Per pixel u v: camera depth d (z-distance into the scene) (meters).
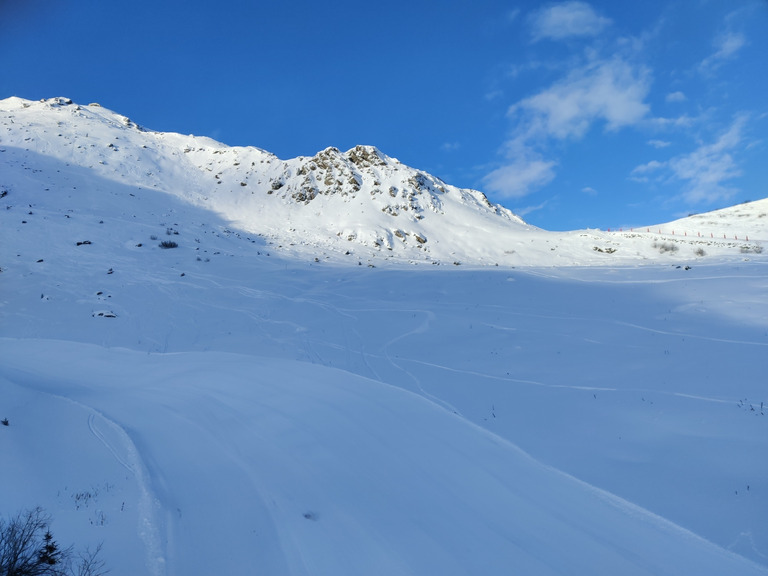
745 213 64.81
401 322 22.72
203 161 76.19
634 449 9.32
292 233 55.00
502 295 27.23
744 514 7.00
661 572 6.24
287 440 10.91
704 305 21.69
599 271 34.69
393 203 63.12
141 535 7.27
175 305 27.55
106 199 52.81
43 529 6.89
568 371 14.47
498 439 10.34
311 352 18.92
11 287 28.97
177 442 11.22
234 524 7.81
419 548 7.09
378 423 11.45
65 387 16.17
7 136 64.44
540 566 6.57
